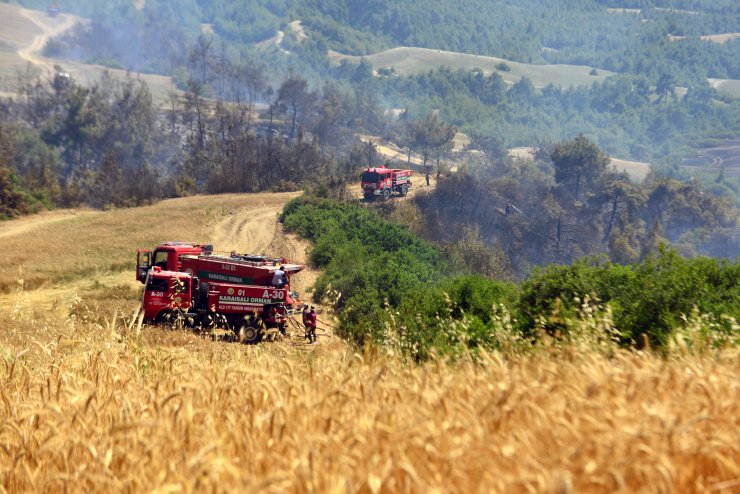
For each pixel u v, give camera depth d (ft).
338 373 92.63
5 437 79.46
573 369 78.23
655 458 48.21
